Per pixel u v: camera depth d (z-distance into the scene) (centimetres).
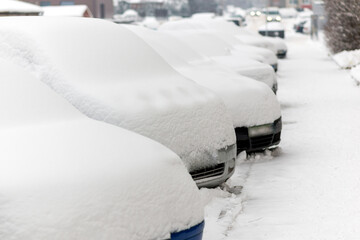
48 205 432
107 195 455
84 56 754
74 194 444
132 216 461
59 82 718
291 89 1995
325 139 1155
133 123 696
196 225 516
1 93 557
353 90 1897
